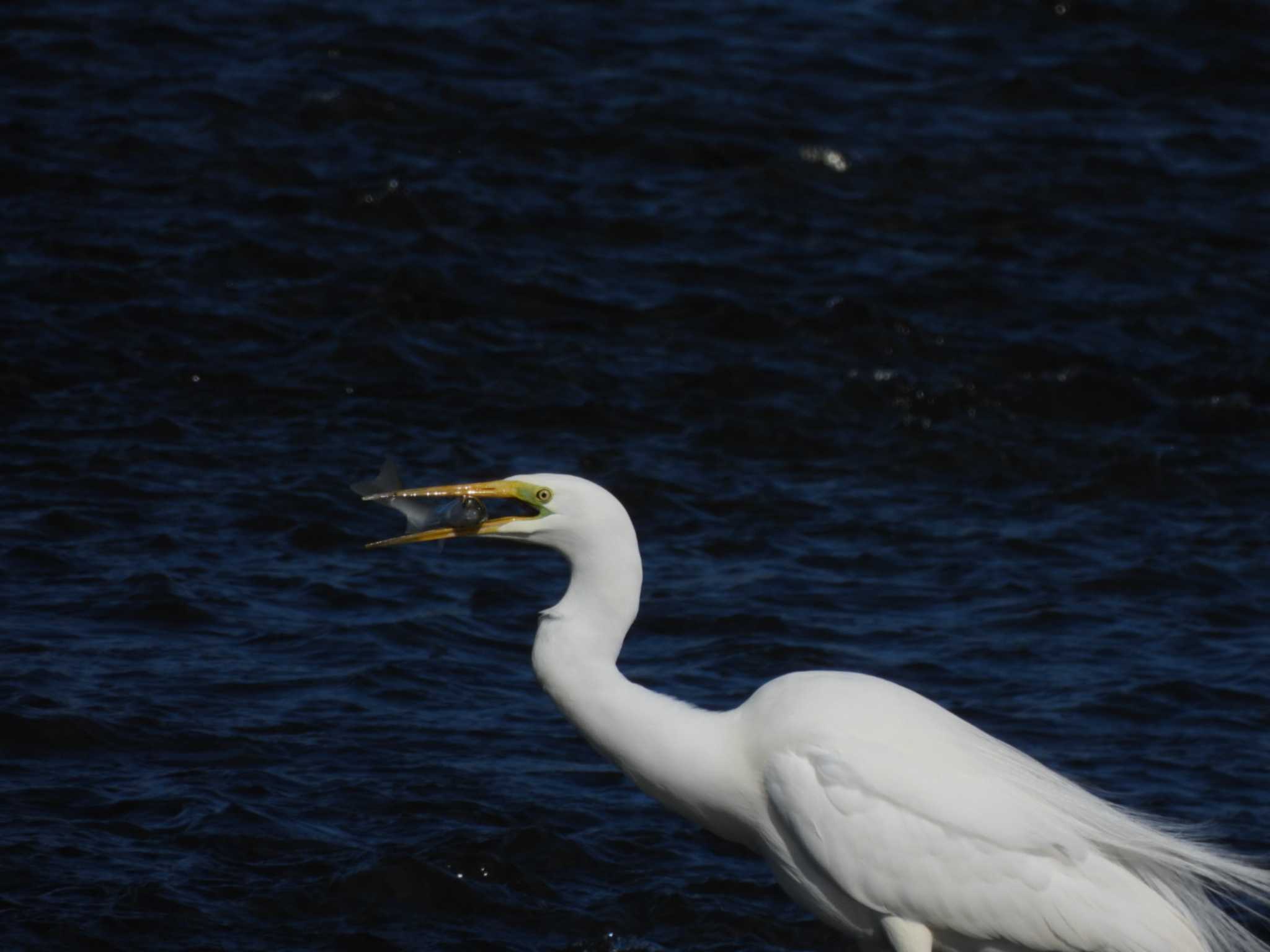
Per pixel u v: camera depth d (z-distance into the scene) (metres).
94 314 18.12
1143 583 14.58
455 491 8.23
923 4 28.73
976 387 18.34
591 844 10.17
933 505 16.17
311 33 25.77
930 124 24.89
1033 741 11.73
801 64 26.36
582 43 26.38
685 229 21.53
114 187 21.11
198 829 9.88
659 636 13.27
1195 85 26.77
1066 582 14.58
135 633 12.38
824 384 18.22
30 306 18.16
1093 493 16.58
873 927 8.24
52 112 22.83
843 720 8.05
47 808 9.98
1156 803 10.80
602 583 8.23
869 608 13.93
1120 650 13.28
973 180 23.39
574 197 22.05
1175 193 23.56
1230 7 28.88
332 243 20.27
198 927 8.98
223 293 18.89
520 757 11.19
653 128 23.83
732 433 17.16
